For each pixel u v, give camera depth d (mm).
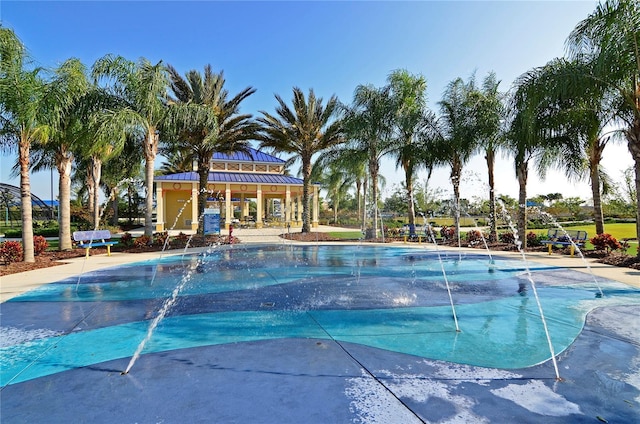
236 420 2822
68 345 4512
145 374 3658
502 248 15945
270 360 4004
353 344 4520
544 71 11852
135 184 34656
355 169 22734
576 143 14352
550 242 14008
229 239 19344
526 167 15391
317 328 5172
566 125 13047
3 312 6039
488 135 17062
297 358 4059
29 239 11844
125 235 17156
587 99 10852
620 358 4051
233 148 20750
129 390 3318
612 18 9586
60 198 15258
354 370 3738
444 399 3143
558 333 4906
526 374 3646
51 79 12547
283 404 3061
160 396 3205
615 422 2799
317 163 22484
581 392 3270
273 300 6855
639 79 10188
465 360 4008
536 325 5266
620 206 24953
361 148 21172
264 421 2809
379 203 36188
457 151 18828
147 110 16188
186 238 19531
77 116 14914
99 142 14617
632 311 5992
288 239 21453
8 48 10898
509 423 2775
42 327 5238
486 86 18016
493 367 3822
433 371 3717
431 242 19531
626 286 7930
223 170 34375
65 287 8109
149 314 5914
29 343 4590
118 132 14789
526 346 4430
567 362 3941
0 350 4352
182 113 16844
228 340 4672
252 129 20875
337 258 13289
